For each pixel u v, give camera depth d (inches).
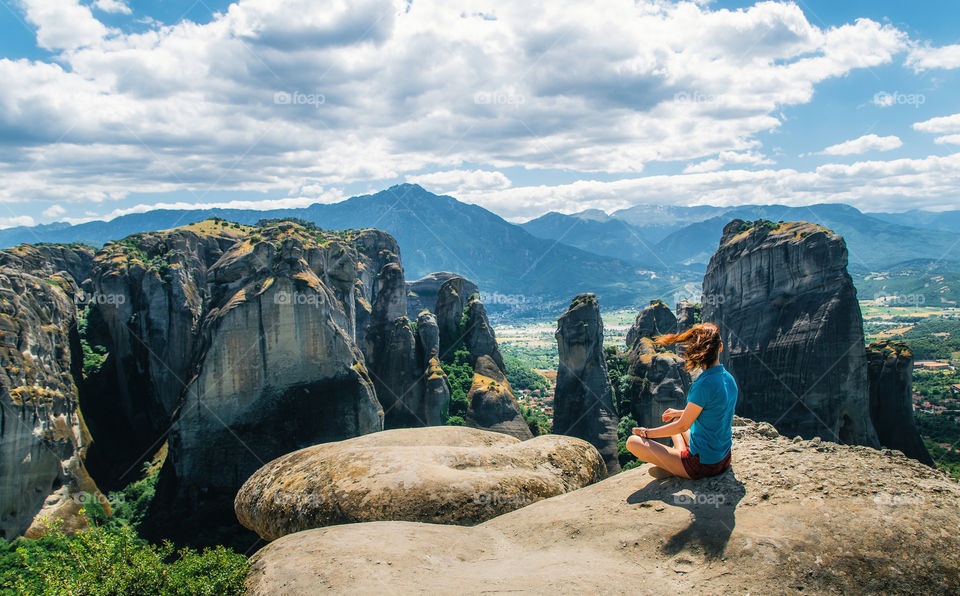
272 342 2847.0
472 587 301.7
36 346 2736.2
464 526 416.8
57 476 2546.8
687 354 373.4
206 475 2751.0
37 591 488.4
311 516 490.6
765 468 361.7
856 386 3262.8
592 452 595.8
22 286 3095.5
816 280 3395.7
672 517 336.2
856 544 290.7
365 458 525.7
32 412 2443.4
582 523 361.1
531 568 323.0
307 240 3211.1
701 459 358.0
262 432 2824.8
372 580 314.8
